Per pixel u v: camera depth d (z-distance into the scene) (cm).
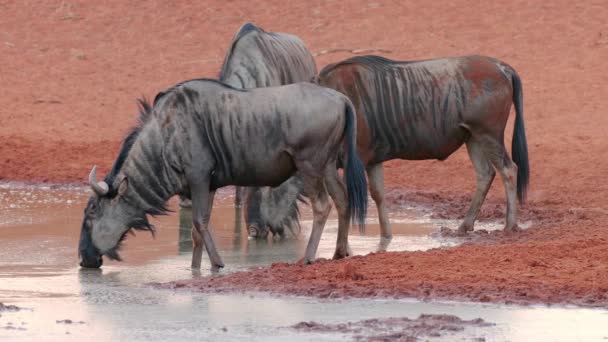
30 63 11212
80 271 4688
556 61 10544
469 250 4719
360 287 4112
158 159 4709
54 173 7700
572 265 4391
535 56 10725
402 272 4325
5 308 3928
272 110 4619
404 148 5331
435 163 7706
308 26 11900
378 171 5406
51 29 12181
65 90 10444
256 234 5566
